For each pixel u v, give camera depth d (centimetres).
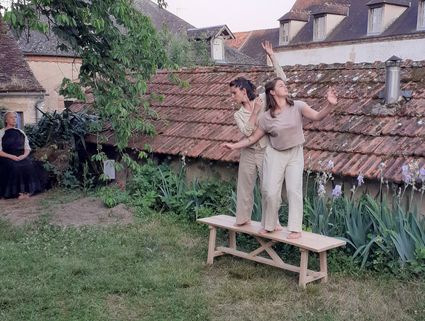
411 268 513
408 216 545
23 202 953
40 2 756
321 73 866
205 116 911
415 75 744
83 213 827
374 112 698
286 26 3766
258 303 485
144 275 552
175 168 879
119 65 880
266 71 967
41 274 556
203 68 1120
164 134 912
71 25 834
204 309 473
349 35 3281
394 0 3003
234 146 537
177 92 1049
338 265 553
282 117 507
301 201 522
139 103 926
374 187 609
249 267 571
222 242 657
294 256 599
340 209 595
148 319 457
